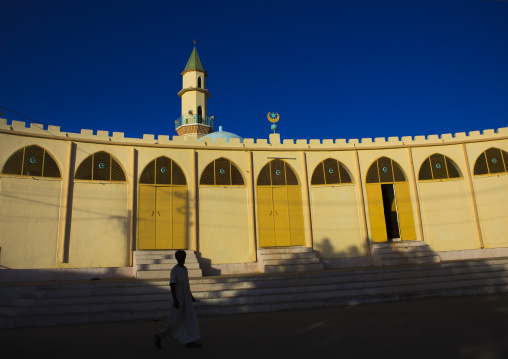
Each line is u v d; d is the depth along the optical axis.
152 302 10.23
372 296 11.26
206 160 16.50
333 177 17.33
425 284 12.22
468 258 16.38
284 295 11.09
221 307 10.22
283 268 14.83
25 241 13.55
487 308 9.02
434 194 17.28
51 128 14.70
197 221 15.74
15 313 9.58
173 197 15.75
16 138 14.12
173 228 15.44
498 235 16.62
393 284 12.17
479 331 6.60
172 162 16.09
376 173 17.47
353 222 16.91
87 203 14.68
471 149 17.55
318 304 10.70
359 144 17.69
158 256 14.53
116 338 7.21
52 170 14.47
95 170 15.09
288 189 16.97
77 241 14.23
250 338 6.77
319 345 6.06
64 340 7.16
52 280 13.47
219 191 16.30
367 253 16.55
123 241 14.77
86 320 9.41
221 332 7.48
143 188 15.48
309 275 12.26
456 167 17.56
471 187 17.16
